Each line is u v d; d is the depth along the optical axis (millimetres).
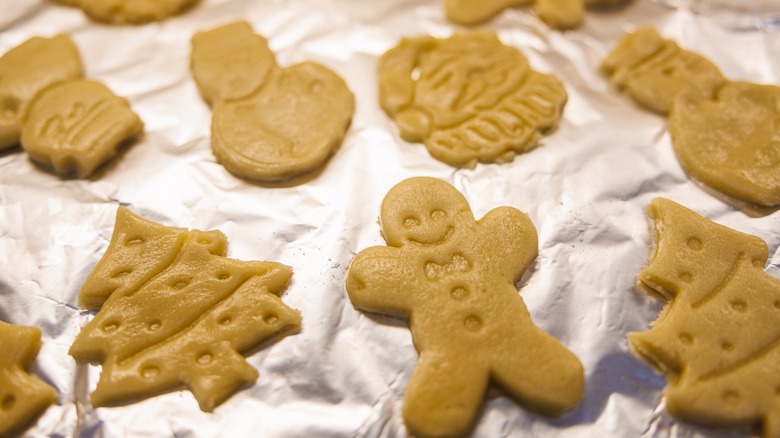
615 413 277
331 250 311
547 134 341
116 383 276
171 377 278
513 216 306
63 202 323
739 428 273
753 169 320
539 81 349
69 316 296
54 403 280
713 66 352
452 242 298
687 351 279
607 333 291
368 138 340
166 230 304
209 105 351
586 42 373
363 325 293
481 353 277
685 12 382
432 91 346
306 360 286
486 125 337
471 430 274
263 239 313
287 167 323
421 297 288
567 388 273
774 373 273
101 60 367
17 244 314
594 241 312
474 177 328
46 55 356
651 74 351
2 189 327
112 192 326
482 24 379
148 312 287
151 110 350
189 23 379
